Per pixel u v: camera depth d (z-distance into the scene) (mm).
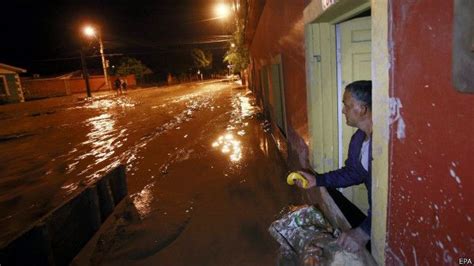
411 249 1494
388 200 1653
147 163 7281
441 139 1185
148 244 3762
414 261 1481
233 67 26484
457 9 1021
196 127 11125
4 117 17891
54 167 7688
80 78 35938
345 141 3309
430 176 1282
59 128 13211
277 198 4660
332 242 2074
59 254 3301
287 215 2543
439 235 1271
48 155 8875
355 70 3074
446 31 1104
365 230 1963
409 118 1386
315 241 2156
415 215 1430
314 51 3162
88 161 7973
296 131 4500
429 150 1267
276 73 6383
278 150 6922
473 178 1047
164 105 18984
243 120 11383
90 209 4008
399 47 1410
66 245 3436
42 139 11180
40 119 16281
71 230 3557
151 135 10422
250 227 3920
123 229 4168
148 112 16281
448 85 1115
